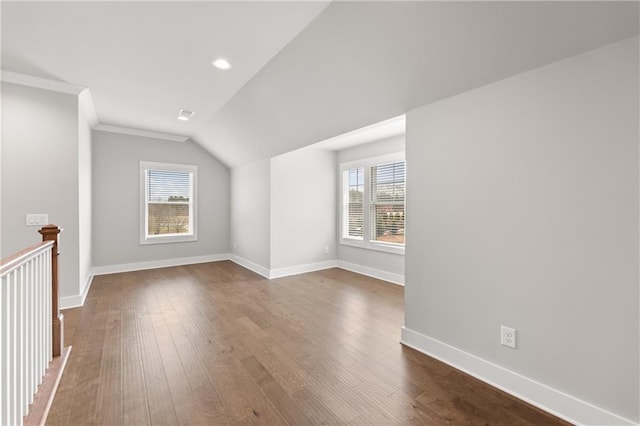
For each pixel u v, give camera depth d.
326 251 5.41
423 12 1.65
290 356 2.27
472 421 1.58
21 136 3.01
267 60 2.61
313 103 2.98
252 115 3.78
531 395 1.73
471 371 2.02
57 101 3.16
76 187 3.29
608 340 1.46
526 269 1.75
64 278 3.26
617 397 1.44
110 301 3.52
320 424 1.57
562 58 1.58
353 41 2.05
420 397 1.79
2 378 1.21
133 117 4.29
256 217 5.11
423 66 1.99
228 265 5.61
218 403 1.73
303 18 2.00
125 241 5.02
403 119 3.41
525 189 1.75
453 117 2.13
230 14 1.96
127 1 1.84
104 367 2.09
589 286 1.52
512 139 1.80
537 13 1.43
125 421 1.57
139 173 5.12
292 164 4.97
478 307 1.99
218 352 2.33
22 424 1.41
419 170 2.37
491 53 1.71
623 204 1.41
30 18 2.02
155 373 2.03
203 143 5.52
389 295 3.83
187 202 5.70
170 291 3.95
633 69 1.37
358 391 1.85
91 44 2.36
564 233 1.60
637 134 1.37
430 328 2.30
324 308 3.34
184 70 2.81
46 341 1.95
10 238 2.97
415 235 2.40
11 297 1.32
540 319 1.70
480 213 1.97
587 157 1.52
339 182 5.46
